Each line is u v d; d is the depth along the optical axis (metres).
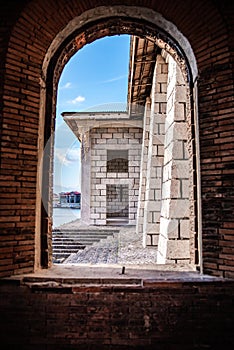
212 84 2.73
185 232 3.94
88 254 5.11
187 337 2.46
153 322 2.47
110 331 2.47
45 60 2.97
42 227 2.99
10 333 2.48
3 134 2.58
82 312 2.49
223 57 2.66
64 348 2.46
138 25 3.32
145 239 5.74
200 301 2.49
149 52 5.50
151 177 5.85
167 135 4.68
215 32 2.70
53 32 2.88
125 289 2.50
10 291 2.51
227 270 2.52
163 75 5.80
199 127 2.81
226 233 2.55
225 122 2.63
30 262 2.71
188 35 2.85
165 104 5.82
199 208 2.84
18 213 2.64
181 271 2.81
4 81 2.62
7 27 2.67
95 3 2.89
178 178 4.10
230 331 2.46
